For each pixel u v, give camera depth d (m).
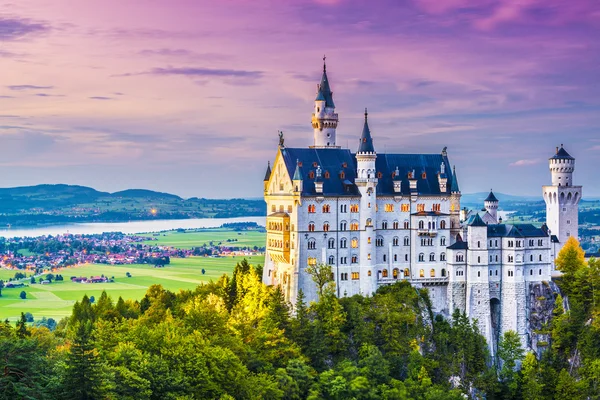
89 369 164.88
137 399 170.62
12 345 162.00
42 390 158.12
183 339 197.12
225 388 193.50
